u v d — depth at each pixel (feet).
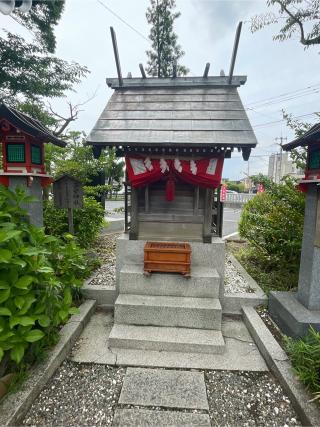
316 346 8.60
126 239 14.42
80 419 7.93
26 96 27.89
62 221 20.90
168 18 40.88
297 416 8.05
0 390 7.83
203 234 14.19
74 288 13.99
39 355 9.27
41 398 8.54
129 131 12.99
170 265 12.88
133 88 16.55
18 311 7.98
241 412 8.26
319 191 10.63
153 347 11.16
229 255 22.68
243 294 14.44
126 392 8.95
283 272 16.60
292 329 10.64
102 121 13.84
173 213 14.42
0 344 7.51
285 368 9.38
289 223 15.90
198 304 12.23
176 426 7.81
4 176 11.01
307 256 11.43
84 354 10.76
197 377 9.70
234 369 10.09
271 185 17.84
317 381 8.30
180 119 13.66
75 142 29.07
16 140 10.77
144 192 14.39
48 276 9.25
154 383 9.37
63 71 29.63
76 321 12.11
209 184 13.28
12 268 8.02
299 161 16.81
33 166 11.32
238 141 11.92
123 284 13.24
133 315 12.18
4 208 9.63
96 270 17.98
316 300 11.04
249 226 20.79
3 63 25.67
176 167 13.12
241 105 14.56
